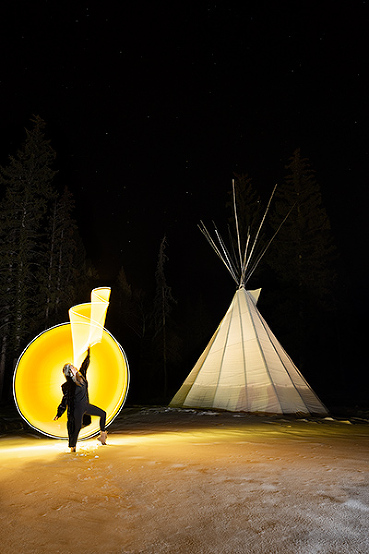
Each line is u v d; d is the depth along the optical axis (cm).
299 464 508
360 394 3061
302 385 1348
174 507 361
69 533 313
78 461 562
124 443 730
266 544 282
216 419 1102
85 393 688
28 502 387
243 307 1473
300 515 329
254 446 661
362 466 493
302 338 3048
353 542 279
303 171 3297
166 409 1316
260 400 1255
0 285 2570
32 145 2838
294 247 3194
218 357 1423
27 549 288
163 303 3200
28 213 2753
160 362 3325
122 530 316
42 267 2819
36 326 2636
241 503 363
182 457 570
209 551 276
